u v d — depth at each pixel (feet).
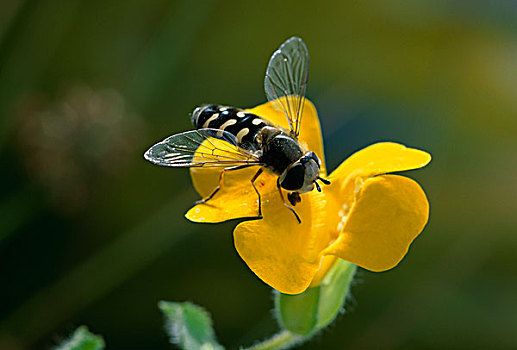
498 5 1.21
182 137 0.60
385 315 0.79
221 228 0.81
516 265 0.85
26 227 0.79
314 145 0.62
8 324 0.76
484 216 0.90
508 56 1.13
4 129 0.79
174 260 0.79
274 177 0.61
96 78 0.89
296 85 0.63
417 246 0.86
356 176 0.60
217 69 0.94
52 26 0.87
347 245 0.58
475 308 0.80
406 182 0.59
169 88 0.90
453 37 1.11
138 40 0.93
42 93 0.85
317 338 0.78
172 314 0.64
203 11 0.85
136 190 0.82
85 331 0.63
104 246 0.79
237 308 0.78
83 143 0.77
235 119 0.61
